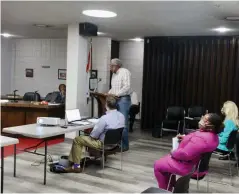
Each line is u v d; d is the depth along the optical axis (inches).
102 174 165.0
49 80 381.4
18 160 182.2
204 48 287.0
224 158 206.2
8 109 259.6
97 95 229.3
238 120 177.3
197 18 197.6
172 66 302.8
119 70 214.4
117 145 171.9
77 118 179.6
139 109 334.6
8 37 375.9
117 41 350.6
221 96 281.3
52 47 376.8
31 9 189.6
